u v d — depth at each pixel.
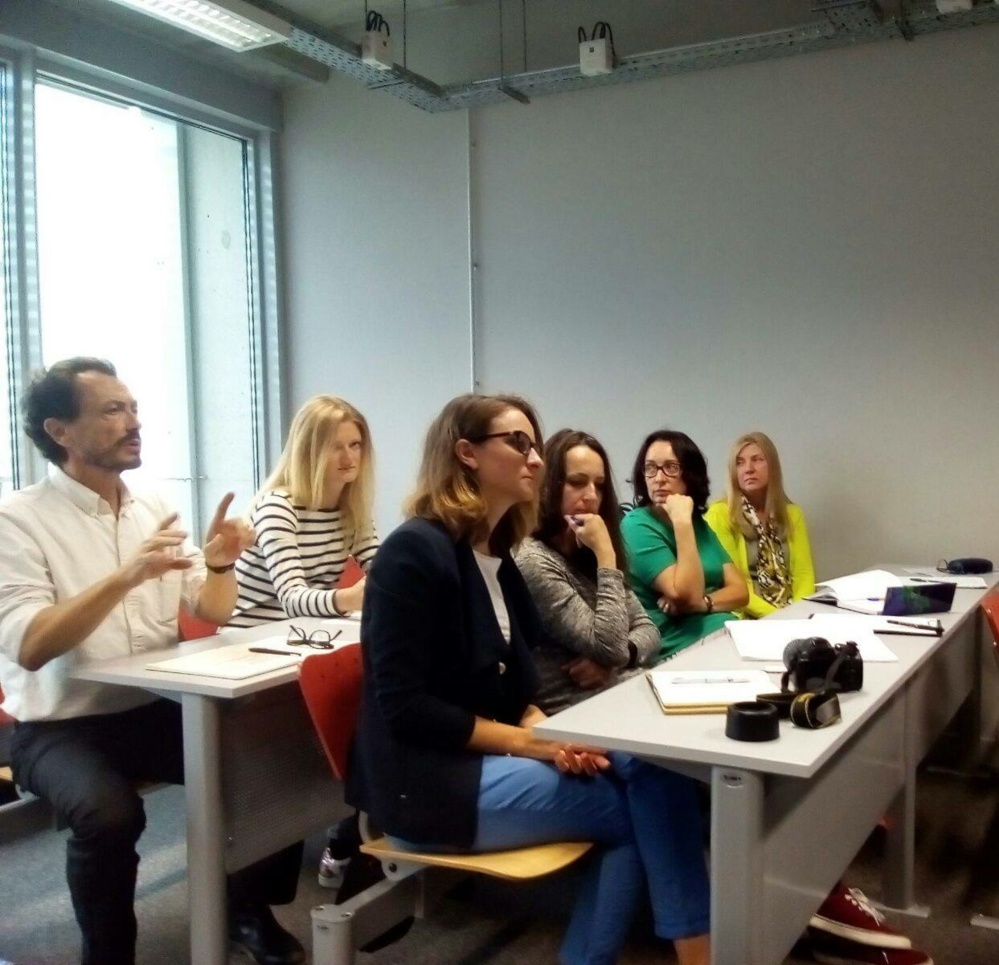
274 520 2.72
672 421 4.22
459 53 4.52
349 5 4.47
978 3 3.42
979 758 3.60
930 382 3.78
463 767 1.76
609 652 2.21
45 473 3.87
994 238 3.65
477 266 4.57
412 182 4.70
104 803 1.97
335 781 2.36
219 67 4.63
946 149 3.71
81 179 4.18
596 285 4.33
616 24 4.21
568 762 1.77
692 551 2.94
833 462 3.96
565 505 2.40
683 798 1.75
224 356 4.92
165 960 2.32
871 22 3.54
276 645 2.25
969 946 2.36
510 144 4.46
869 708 1.71
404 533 1.80
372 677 1.79
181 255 4.70
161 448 4.65
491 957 2.34
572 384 4.41
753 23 3.97
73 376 2.19
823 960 2.27
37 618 2.03
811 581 3.69
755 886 1.47
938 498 3.79
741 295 4.07
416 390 4.75
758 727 1.51
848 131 3.85
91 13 4.05
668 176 4.16
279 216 5.02
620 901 1.75
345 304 4.90
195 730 1.99
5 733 2.49
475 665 1.83
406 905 1.84
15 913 2.59
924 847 2.96
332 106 4.87
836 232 3.89
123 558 2.28
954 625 2.51
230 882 2.30
